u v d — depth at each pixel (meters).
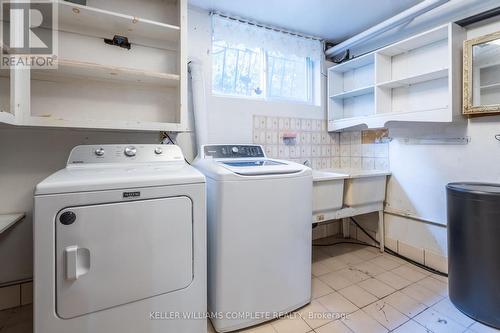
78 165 1.38
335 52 2.66
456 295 1.56
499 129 1.68
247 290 1.39
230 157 1.92
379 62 2.23
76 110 1.66
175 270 1.17
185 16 1.68
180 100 1.69
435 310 1.55
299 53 2.54
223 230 1.32
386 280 1.91
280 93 2.56
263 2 2.00
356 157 2.70
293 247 1.53
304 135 2.62
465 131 1.85
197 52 2.07
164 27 1.64
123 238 1.06
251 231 1.39
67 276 0.97
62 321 0.98
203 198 1.22
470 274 1.46
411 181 2.21
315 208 1.95
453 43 1.73
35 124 1.33
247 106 2.31
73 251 0.97
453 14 1.88
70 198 0.97
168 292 1.16
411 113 1.94
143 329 1.11
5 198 1.55
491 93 1.64
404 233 2.30
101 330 1.03
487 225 1.39
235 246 1.35
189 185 1.19
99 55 1.68
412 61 2.16
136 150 1.54
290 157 2.54
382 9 2.11
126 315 1.08
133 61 1.79
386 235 2.45
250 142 2.33
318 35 2.61
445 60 1.94
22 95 1.30
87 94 1.68
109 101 1.74
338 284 1.86
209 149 1.89
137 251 1.08
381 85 2.21
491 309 1.39
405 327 1.41
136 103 1.82
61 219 0.96
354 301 1.66
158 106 1.89
